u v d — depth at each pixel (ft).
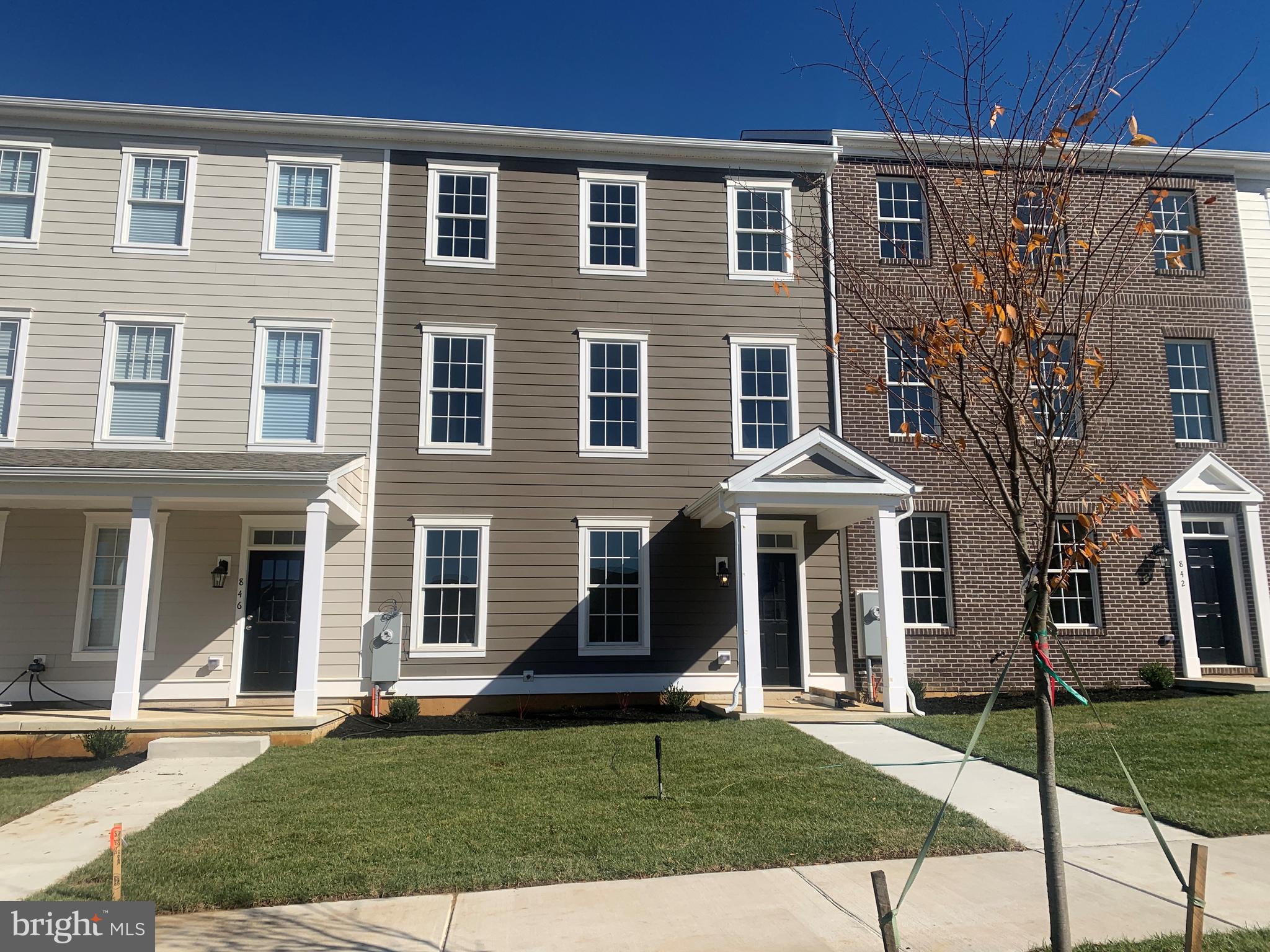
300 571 43.98
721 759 29.43
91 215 45.16
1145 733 32.32
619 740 33.19
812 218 49.75
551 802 24.45
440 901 17.53
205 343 44.80
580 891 17.94
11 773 31.01
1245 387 50.78
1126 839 21.13
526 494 45.62
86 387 43.78
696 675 45.09
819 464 40.68
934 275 47.34
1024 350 13.80
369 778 27.89
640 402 47.26
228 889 18.03
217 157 46.50
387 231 46.98
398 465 44.93
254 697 42.60
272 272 45.85
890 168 50.62
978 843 20.63
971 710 39.75
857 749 31.50
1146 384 49.70
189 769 30.96
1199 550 49.19
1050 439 13.19
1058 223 13.82
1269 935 15.19
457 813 23.53
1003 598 46.83
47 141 45.44
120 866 16.20
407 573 44.11
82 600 42.29
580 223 48.57
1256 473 49.83
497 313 47.14
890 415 47.96
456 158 48.19
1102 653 47.01
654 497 46.44
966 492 47.39
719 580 45.96
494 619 44.32
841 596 46.47
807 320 48.88
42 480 35.86
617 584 45.62
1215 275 51.57
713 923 16.24
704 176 49.90
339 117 46.52
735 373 48.03
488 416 46.01
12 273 44.16
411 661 43.37
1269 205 53.21
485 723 39.70
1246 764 27.53
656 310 48.24
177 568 42.88
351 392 45.24
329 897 17.78
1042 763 12.42
